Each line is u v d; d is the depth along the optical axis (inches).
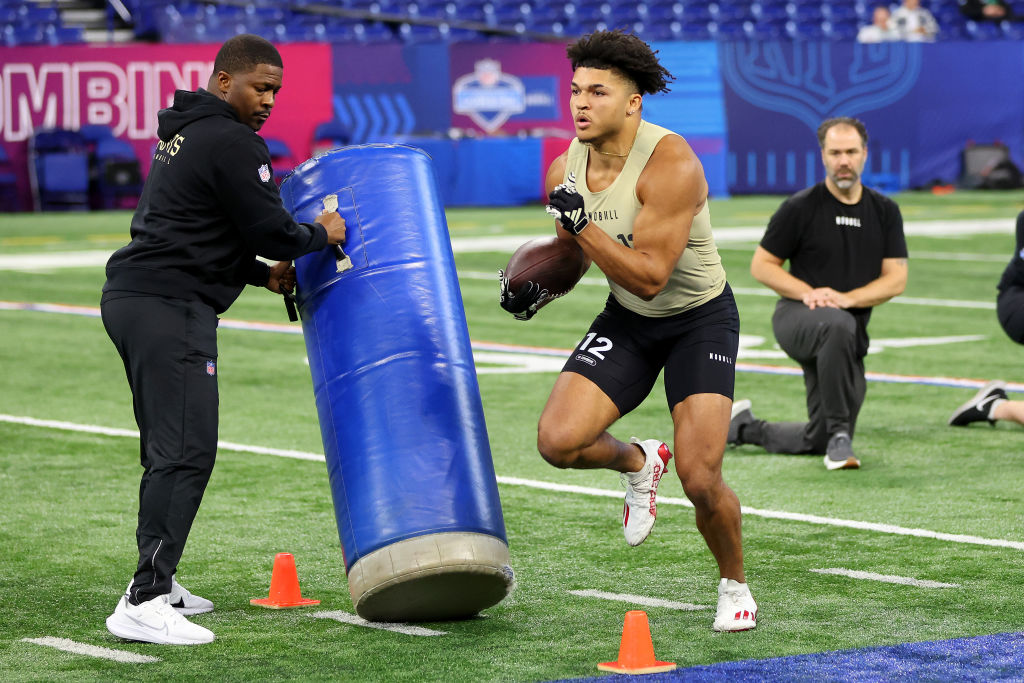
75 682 186.9
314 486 312.3
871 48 1218.6
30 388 434.9
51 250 858.1
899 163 1238.3
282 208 213.5
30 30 1263.5
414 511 205.8
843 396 323.3
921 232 924.6
